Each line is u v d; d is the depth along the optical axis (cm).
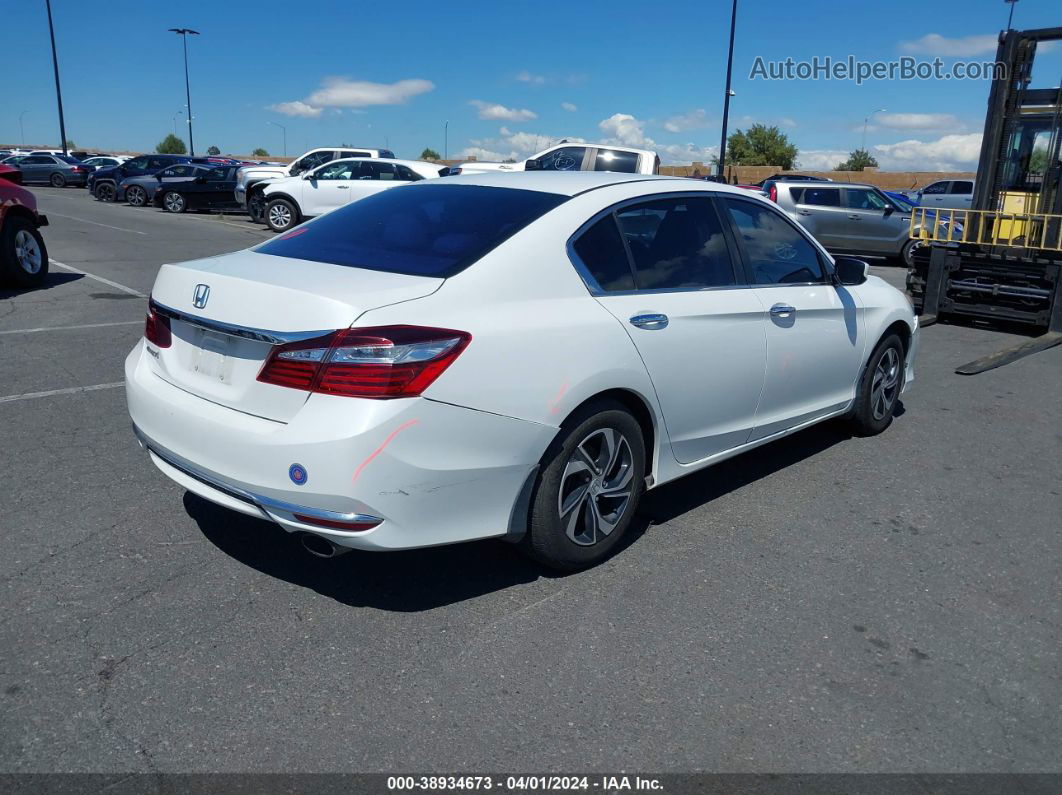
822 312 476
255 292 307
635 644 316
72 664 293
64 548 373
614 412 358
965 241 1039
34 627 313
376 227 375
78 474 454
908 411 642
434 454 298
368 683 288
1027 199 1005
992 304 1017
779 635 326
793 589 361
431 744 260
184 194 2539
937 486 486
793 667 305
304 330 292
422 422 293
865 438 569
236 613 328
